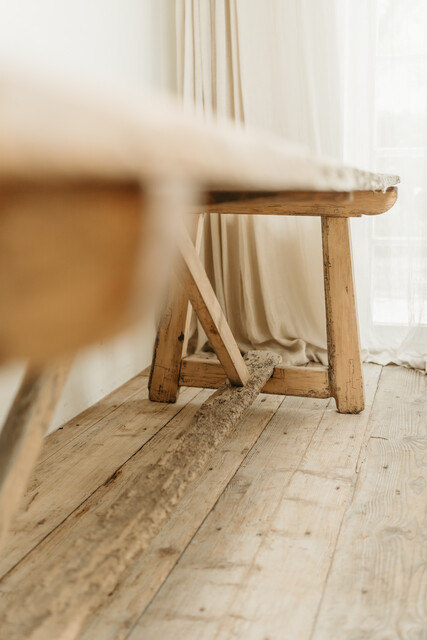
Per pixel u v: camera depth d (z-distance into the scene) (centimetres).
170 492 139
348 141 333
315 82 328
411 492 186
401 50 319
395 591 137
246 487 191
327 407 269
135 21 312
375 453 217
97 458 217
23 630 89
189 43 341
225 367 228
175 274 211
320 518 171
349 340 256
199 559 151
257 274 352
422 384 300
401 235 331
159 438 237
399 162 326
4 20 207
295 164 39
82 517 174
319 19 323
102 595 101
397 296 337
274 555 152
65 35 249
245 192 52
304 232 339
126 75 305
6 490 71
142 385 308
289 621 126
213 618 127
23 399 71
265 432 240
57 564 107
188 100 345
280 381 265
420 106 320
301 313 349
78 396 267
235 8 334
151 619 127
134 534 119
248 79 336
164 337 275
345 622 126
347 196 66
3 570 147
